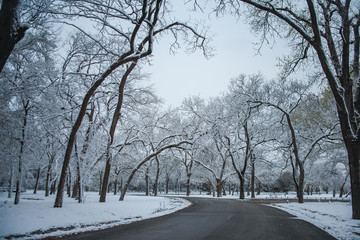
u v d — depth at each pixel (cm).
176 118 3712
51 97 1503
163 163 5288
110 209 1320
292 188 7450
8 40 736
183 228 937
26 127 1398
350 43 1459
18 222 816
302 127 2806
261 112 3516
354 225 1031
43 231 800
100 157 1980
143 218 1245
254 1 1248
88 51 1700
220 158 4425
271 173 4731
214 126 3038
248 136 3378
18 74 1362
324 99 2575
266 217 1331
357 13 1392
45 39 1432
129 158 3103
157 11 1159
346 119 1258
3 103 1322
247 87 3250
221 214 1442
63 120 1672
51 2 1101
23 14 1138
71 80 1694
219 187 4141
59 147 1977
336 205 2030
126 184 2250
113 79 2056
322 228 994
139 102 2362
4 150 1366
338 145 2820
